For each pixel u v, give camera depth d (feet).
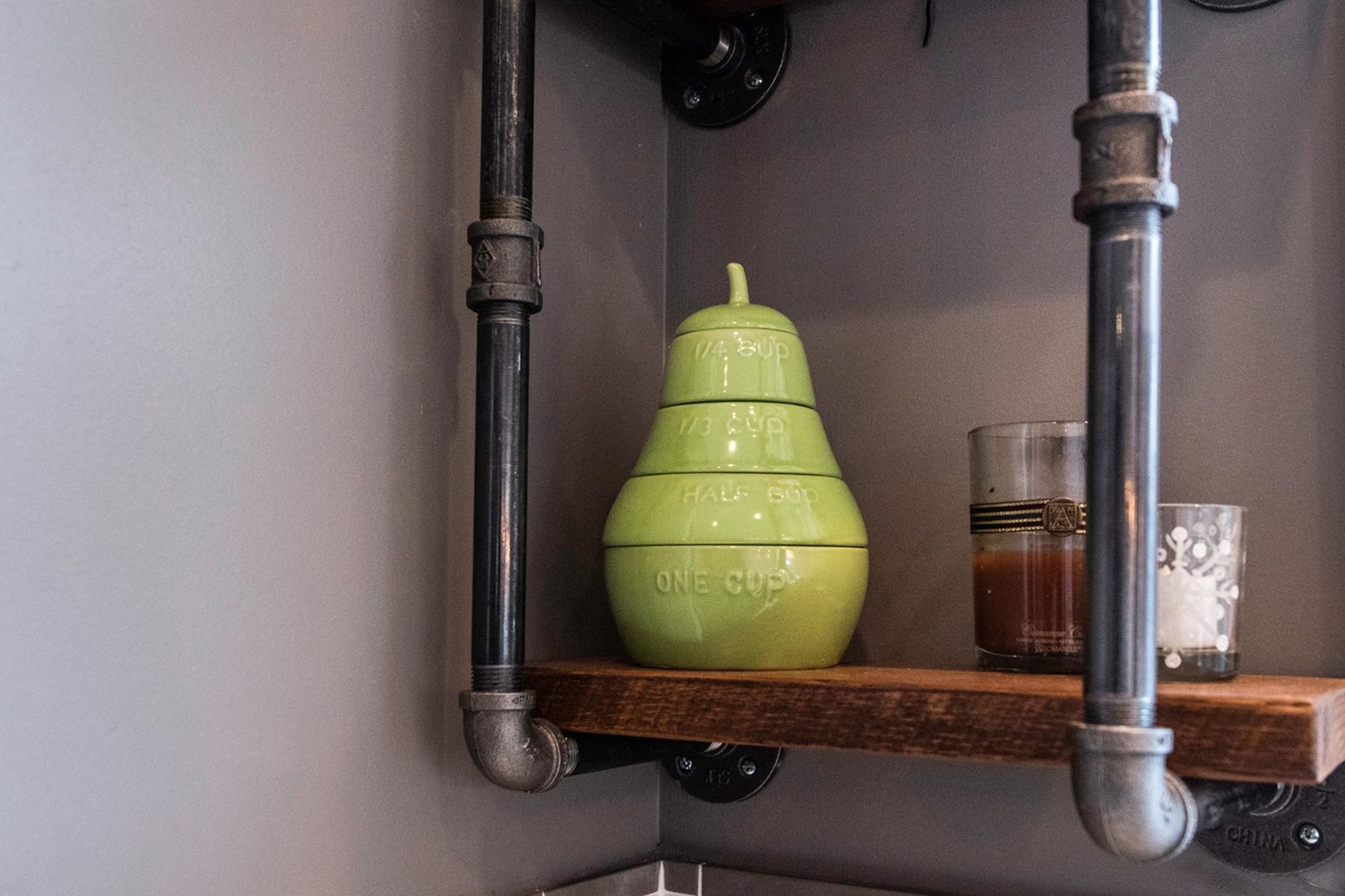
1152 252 1.61
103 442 1.72
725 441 2.19
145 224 1.79
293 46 2.03
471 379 2.36
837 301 2.73
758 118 2.87
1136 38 1.62
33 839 1.61
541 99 2.61
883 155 2.70
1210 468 2.27
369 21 2.18
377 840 2.11
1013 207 2.53
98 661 1.70
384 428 2.17
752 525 2.12
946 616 2.53
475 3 2.42
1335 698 1.69
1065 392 2.44
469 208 2.38
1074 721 1.70
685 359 2.28
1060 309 2.46
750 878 2.66
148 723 1.76
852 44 2.76
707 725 2.01
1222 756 1.61
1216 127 2.31
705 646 2.15
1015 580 2.11
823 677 2.04
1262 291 2.24
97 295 1.72
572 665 2.35
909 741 1.83
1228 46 2.31
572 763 2.15
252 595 1.91
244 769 1.89
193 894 1.81
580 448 2.67
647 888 2.73
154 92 1.81
